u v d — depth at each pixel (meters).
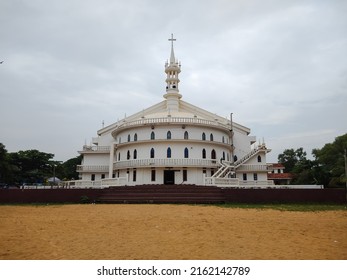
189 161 41.34
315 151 76.81
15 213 22.91
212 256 10.24
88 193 33.28
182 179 41.62
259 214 22.12
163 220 18.48
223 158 46.38
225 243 12.16
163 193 31.94
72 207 27.53
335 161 64.00
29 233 14.41
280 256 10.22
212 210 24.41
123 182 36.97
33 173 62.50
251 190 32.12
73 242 12.35
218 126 45.72
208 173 42.66
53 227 16.12
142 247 11.45
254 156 48.06
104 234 14.05
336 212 24.20
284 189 32.22
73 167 83.88
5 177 53.94
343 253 10.62
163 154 42.66
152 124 43.50
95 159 51.22
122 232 14.55
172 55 55.25
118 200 31.14
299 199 31.98
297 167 60.78
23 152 64.69
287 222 18.11
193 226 16.33
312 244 12.05
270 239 13.00
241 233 14.37
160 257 10.10
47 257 10.18
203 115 55.06
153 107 55.41
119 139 48.31
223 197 31.77
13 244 12.07
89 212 23.09
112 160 45.41
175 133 43.78
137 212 22.75
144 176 42.28
